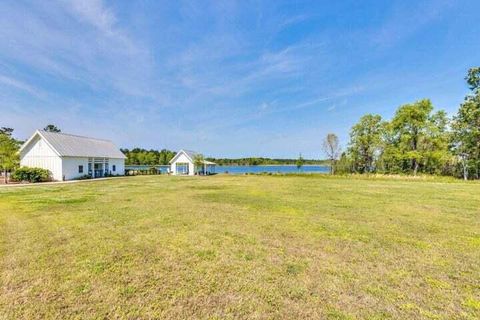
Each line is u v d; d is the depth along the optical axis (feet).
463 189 53.98
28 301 10.09
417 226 22.24
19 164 76.28
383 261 14.51
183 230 20.43
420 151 111.96
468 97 90.38
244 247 16.60
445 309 9.80
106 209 28.86
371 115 132.16
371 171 135.54
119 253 15.30
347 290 11.21
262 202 34.68
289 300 10.37
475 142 92.43
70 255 14.92
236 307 9.84
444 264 14.15
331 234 19.69
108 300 10.22
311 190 50.78
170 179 85.25
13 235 18.71
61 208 29.35
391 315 9.38
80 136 97.60
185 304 10.02
